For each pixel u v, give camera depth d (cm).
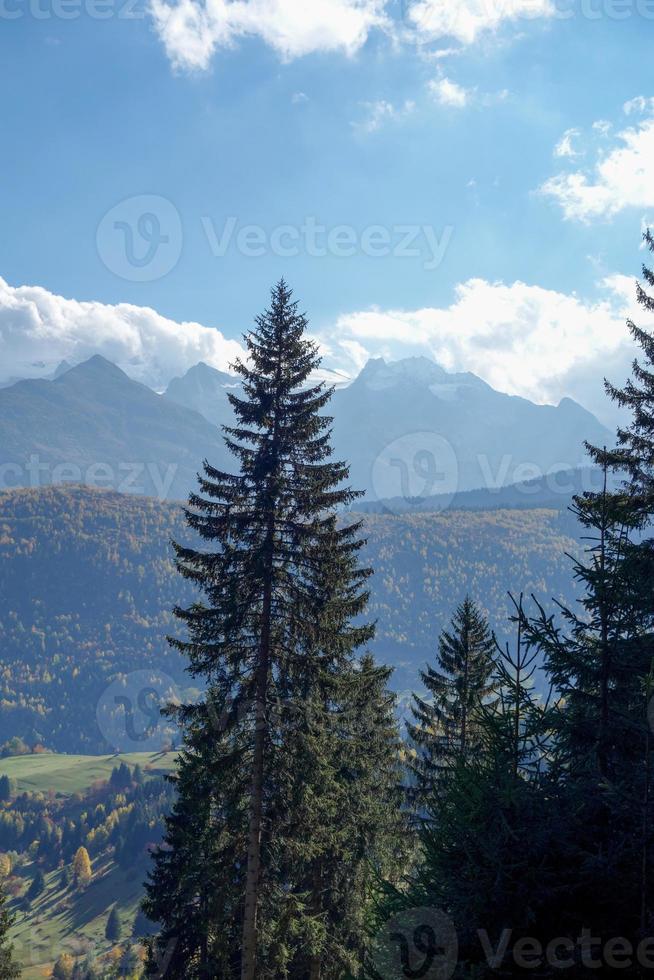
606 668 1159
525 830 958
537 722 1087
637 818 973
